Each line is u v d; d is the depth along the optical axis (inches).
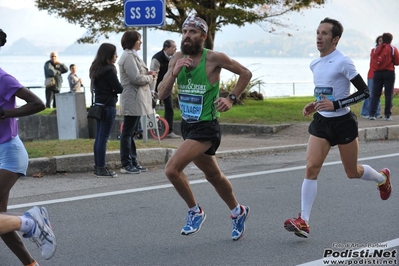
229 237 282.4
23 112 221.9
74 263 250.2
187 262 249.4
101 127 420.5
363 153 518.6
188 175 427.2
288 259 251.3
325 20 285.0
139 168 441.1
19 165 231.6
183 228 271.6
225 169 450.3
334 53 282.4
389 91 681.6
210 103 260.4
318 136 281.4
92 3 836.6
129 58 426.3
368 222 304.0
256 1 800.9
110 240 279.7
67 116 621.0
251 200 352.2
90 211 331.0
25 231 219.5
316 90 286.0
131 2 508.4
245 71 259.9
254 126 638.5
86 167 440.1
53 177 421.4
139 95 429.4
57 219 315.3
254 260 250.7
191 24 258.1
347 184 390.0
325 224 301.1
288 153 525.7
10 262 251.6
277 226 299.1
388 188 311.6
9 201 353.7
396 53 676.7
